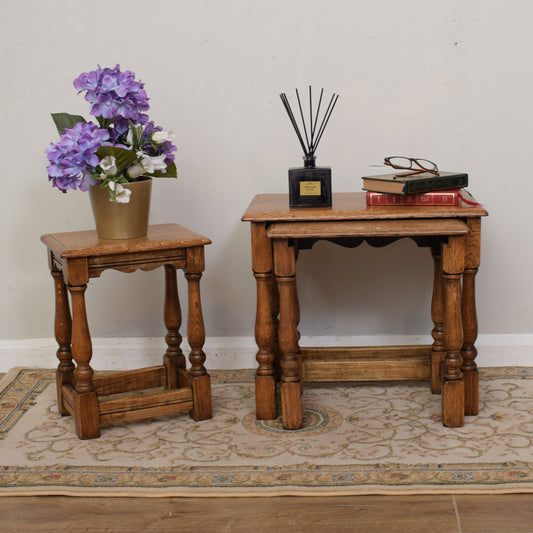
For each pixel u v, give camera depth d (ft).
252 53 8.64
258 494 6.06
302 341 9.19
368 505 5.89
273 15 8.56
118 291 9.25
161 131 7.27
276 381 8.66
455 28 8.46
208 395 7.58
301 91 8.68
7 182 9.07
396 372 8.10
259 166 8.88
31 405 8.16
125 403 7.30
